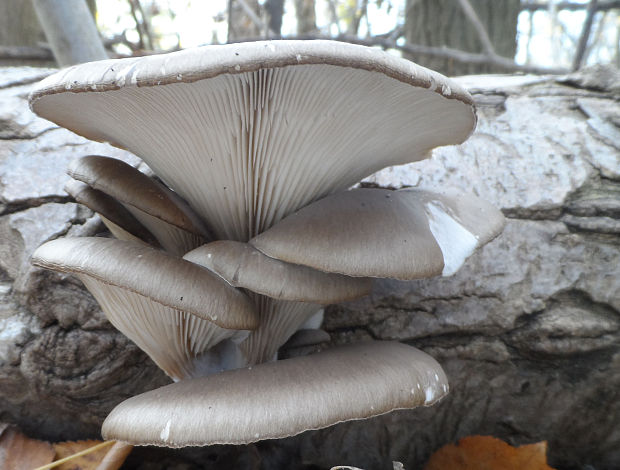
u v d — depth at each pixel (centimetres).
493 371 23
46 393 21
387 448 24
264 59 12
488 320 22
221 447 24
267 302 18
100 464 20
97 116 16
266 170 17
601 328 21
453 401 23
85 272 15
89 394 21
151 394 16
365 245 16
